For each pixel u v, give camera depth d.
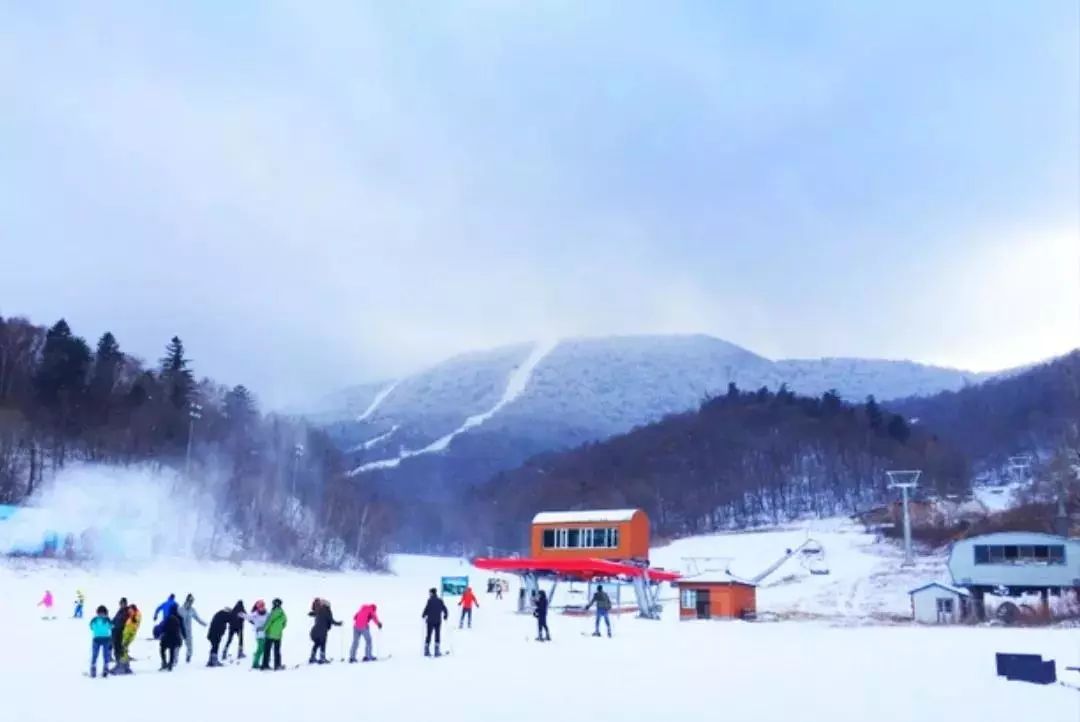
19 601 54.78
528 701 18.88
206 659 27.19
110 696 19.22
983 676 24.25
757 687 21.56
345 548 130.88
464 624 42.06
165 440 130.38
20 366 131.25
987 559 61.97
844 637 39.66
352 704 18.23
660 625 46.66
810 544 105.44
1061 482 103.81
